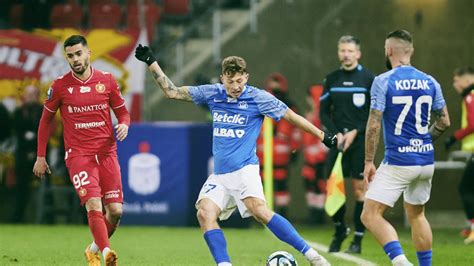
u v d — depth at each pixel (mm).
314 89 53156
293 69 59188
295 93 58969
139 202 49625
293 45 59406
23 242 39438
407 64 24312
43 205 51656
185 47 62625
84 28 63656
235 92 24000
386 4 58125
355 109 34094
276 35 59875
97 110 26641
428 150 24062
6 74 52781
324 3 59125
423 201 24672
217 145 24500
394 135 23906
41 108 51062
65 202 52219
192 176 49219
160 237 42750
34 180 52812
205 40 63094
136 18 63594
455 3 57500
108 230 27375
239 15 64000
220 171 24422
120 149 49656
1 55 52812
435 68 57375
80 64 26234
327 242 41406
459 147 56562
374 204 24031
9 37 52906
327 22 58969
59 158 51438
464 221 54312
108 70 52969
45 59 52938
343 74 34344
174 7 66438
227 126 24359
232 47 60719
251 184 24141
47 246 37531
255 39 60250
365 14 58344
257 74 59750
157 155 49375
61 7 63781
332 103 34656
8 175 52812
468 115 41312
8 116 52531
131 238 42156
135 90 53062
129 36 53281
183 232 45844
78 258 32562
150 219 49562
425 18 57688
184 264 30703
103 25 62594
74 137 26578
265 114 24438
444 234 46625
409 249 37469
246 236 43781
